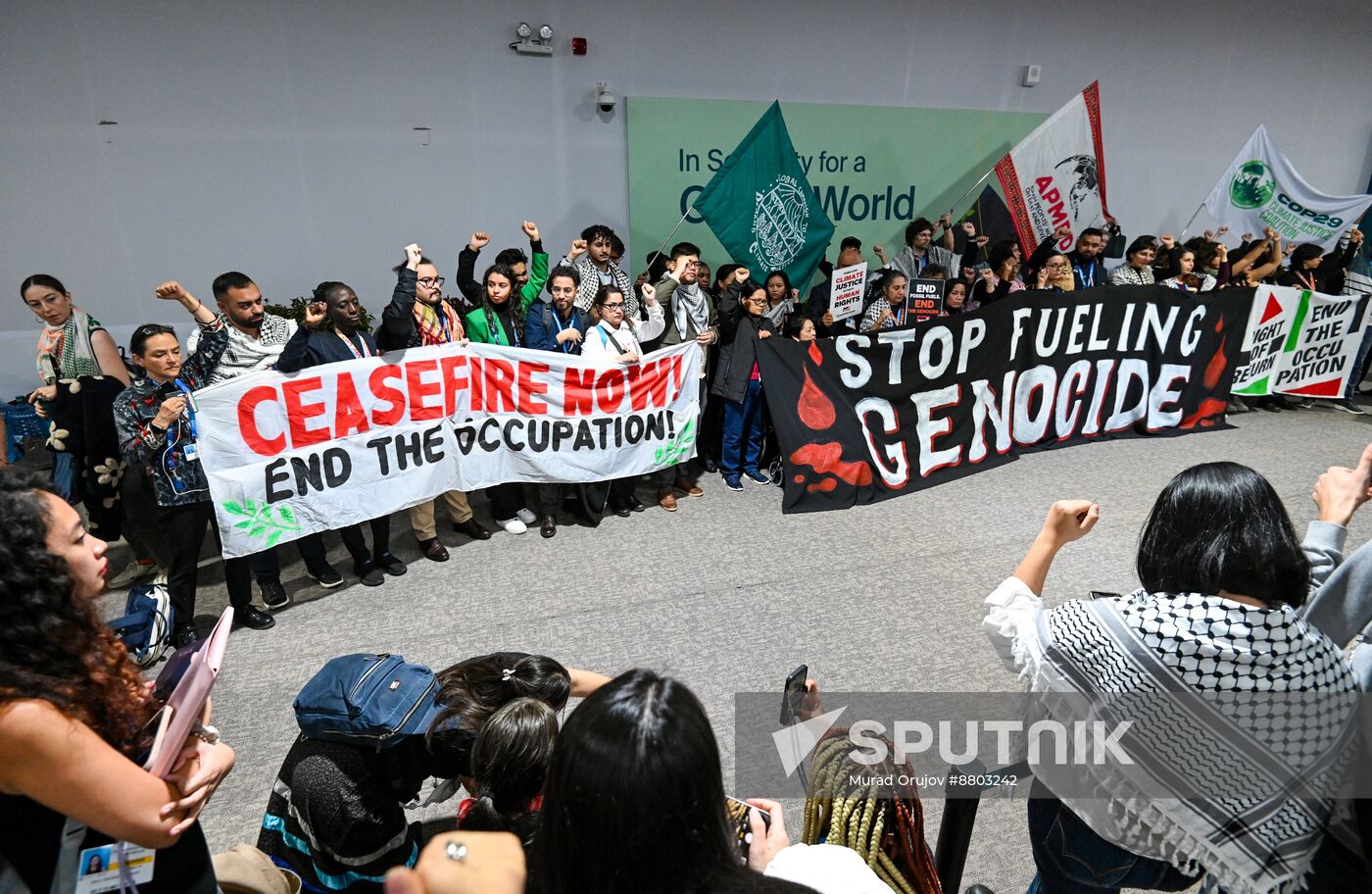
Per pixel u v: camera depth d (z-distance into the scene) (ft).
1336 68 25.67
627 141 19.10
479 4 17.03
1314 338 19.04
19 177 15.10
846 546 12.74
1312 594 4.62
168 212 16.22
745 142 15.10
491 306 12.87
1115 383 17.29
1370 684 3.92
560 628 10.32
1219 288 18.90
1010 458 16.47
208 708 4.00
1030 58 21.94
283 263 17.35
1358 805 3.62
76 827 3.44
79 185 15.51
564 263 14.69
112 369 12.44
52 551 3.25
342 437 10.73
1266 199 20.25
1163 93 23.85
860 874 3.03
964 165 22.33
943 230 21.11
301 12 15.89
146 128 15.57
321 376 10.36
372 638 10.11
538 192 18.88
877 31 20.25
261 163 16.53
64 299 11.78
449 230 18.43
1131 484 15.38
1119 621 3.62
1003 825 7.18
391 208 17.80
